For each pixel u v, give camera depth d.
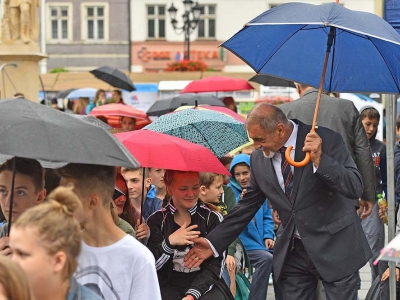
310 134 6.49
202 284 6.39
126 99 25.73
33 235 3.72
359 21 6.02
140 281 4.57
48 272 3.74
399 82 7.00
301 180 6.76
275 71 7.17
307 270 7.00
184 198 6.47
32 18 23.53
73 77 32.25
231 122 8.31
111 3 61.12
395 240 3.81
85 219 4.58
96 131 4.56
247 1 60.78
